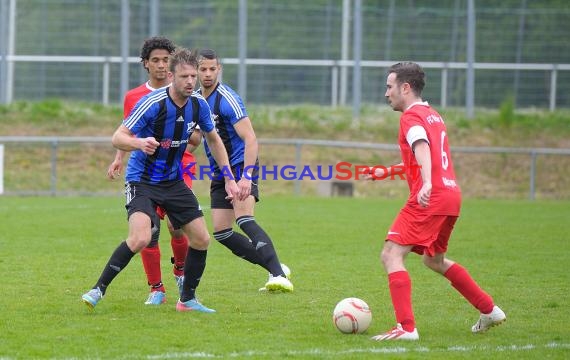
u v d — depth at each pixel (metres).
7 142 60.50
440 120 18.86
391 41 73.75
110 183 61.44
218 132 24.62
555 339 18.89
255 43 72.12
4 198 55.44
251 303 22.98
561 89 74.38
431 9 73.50
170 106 20.38
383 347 17.81
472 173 65.62
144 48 24.17
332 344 18.08
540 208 53.41
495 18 74.19
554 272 29.08
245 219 24.58
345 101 73.25
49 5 69.38
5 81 69.38
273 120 70.62
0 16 68.62
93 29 69.88
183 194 21.28
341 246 35.09
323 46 72.44
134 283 26.05
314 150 66.06
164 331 19.19
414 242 18.33
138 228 20.59
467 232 40.72
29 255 31.47
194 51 20.20
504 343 18.39
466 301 23.53
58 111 69.50
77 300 23.02
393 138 68.81
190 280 21.56
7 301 22.69
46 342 17.97
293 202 54.66
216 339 18.44
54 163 57.84
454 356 17.09
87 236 37.19
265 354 17.08
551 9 73.75
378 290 25.17
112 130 68.12
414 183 18.36
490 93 74.62
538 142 70.56
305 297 23.97
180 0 71.06
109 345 17.73
